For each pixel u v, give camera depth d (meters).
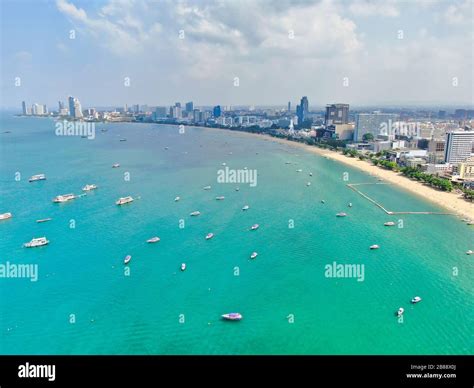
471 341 117.25
